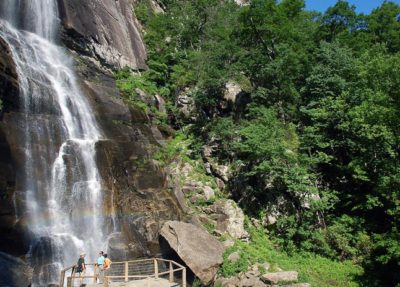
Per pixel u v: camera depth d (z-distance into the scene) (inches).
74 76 1232.2
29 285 711.7
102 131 1152.8
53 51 1244.5
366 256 1098.1
